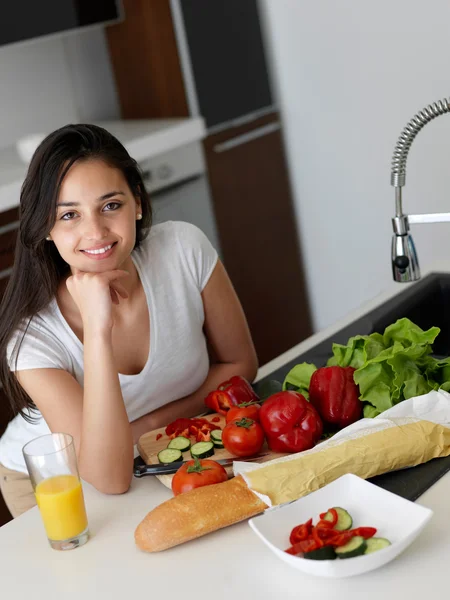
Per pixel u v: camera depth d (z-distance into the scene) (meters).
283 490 1.16
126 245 1.45
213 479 1.22
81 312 1.44
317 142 3.63
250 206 3.60
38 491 1.17
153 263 1.63
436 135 3.29
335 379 1.37
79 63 3.64
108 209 1.43
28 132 3.52
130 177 1.50
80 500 1.19
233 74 3.46
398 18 3.22
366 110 3.44
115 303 1.52
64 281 1.55
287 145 3.74
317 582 1.03
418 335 1.40
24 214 1.44
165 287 1.63
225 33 3.40
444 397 1.31
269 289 3.73
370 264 3.70
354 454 1.20
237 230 3.56
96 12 3.22
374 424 1.27
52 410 1.48
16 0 2.96
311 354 1.68
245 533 1.15
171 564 1.11
